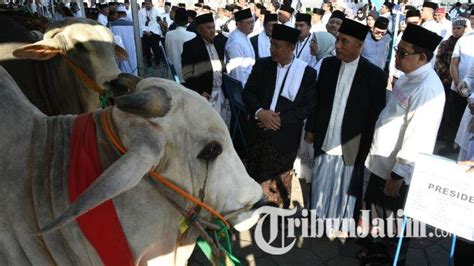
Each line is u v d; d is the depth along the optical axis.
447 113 6.91
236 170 1.88
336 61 3.88
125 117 1.67
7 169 1.73
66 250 1.76
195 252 4.00
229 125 6.45
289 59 4.03
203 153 1.78
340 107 3.80
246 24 6.39
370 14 11.96
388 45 9.39
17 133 1.77
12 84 1.88
